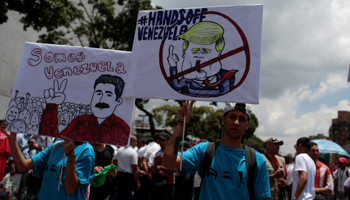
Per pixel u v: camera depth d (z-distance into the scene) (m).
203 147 2.61
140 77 2.96
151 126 25.56
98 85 3.14
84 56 3.23
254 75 2.60
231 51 2.70
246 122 2.56
